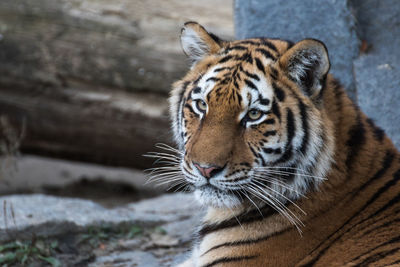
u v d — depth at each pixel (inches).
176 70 592.7
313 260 252.4
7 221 366.6
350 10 399.2
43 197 439.2
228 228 272.7
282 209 263.3
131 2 616.7
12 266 338.3
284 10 415.8
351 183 262.1
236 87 255.6
